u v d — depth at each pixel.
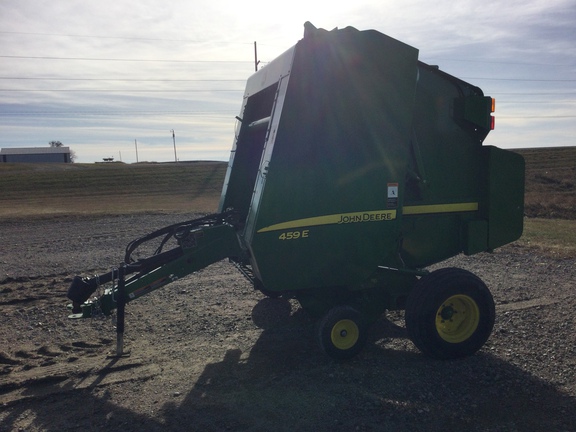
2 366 4.90
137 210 23.25
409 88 4.98
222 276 8.66
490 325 5.03
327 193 4.73
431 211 5.50
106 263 10.18
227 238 5.29
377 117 4.88
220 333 5.85
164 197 38.50
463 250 5.66
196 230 5.19
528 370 4.73
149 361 5.05
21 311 6.76
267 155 4.68
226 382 4.56
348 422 3.85
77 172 55.34
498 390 4.34
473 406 4.08
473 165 5.68
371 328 5.91
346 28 4.79
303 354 5.20
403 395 4.26
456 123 5.57
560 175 42.12
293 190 4.62
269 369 4.83
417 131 5.38
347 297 5.25
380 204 4.92
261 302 6.95
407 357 5.05
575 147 69.56
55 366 4.92
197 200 35.50
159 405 4.15
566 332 5.69
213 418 3.94
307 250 4.71
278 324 6.13
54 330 6.01
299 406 4.10
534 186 38.03
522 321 6.07
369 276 5.01
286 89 4.62
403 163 4.99
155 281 5.10
